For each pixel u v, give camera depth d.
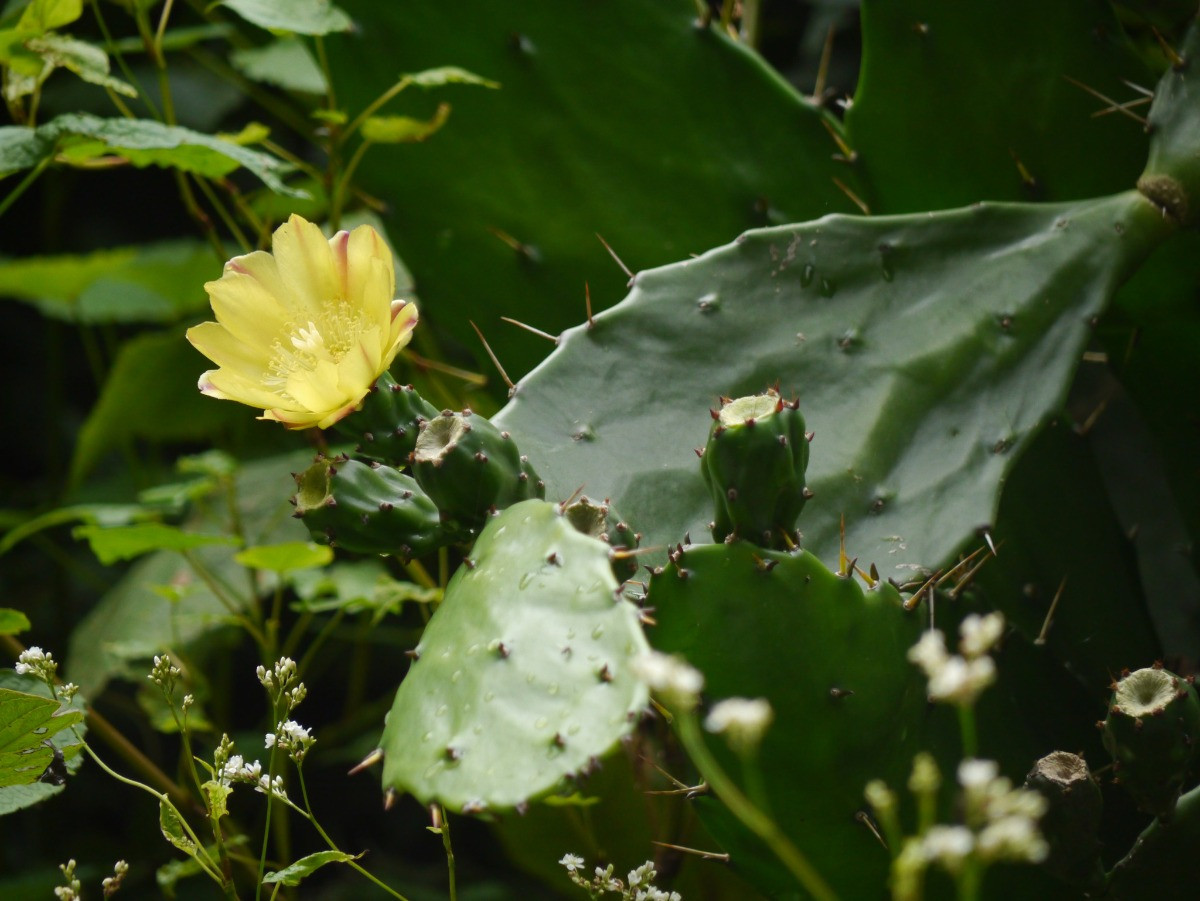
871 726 1.33
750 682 1.31
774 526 1.32
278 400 1.32
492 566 1.26
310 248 1.34
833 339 1.41
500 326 1.60
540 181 1.57
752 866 1.37
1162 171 1.44
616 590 1.23
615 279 1.58
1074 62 1.50
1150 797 1.33
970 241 1.44
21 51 1.52
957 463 1.39
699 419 1.38
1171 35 1.57
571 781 1.20
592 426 1.37
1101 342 1.59
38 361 3.09
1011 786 1.41
